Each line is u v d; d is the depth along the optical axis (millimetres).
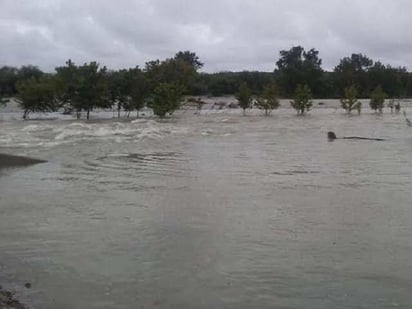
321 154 19875
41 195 12602
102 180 14555
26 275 7367
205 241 8742
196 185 13641
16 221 10180
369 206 11094
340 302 6406
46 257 8086
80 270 7531
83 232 9359
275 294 6656
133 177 14992
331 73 124875
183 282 7066
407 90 124312
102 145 23156
